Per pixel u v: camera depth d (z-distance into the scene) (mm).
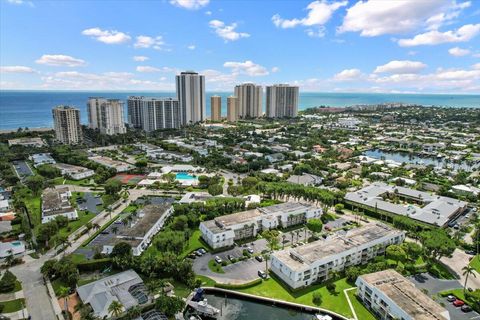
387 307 113375
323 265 138750
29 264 147750
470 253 161500
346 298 128000
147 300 120688
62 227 184625
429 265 146250
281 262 138375
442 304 123062
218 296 130625
